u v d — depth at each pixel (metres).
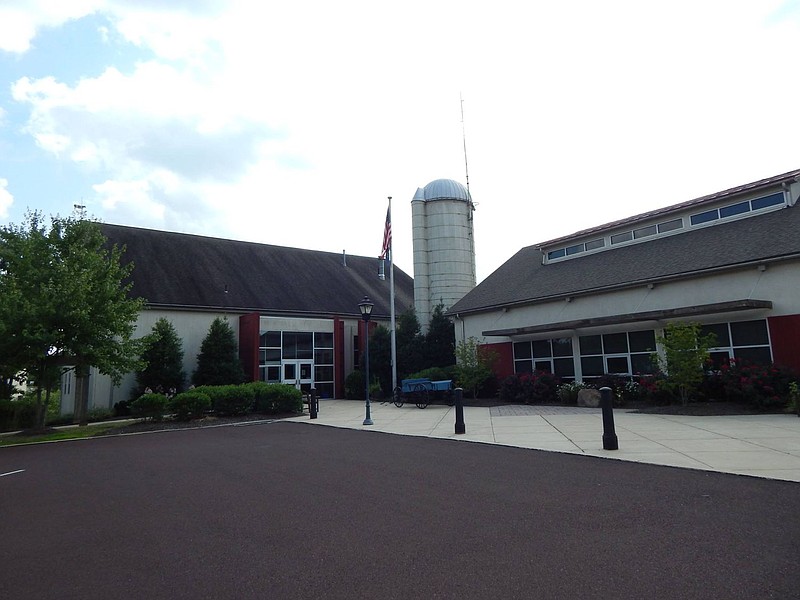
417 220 31.80
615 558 4.73
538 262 27.25
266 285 33.16
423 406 22.08
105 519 6.84
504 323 24.88
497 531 5.64
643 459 8.99
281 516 6.59
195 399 20.02
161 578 4.73
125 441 15.64
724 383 15.85
